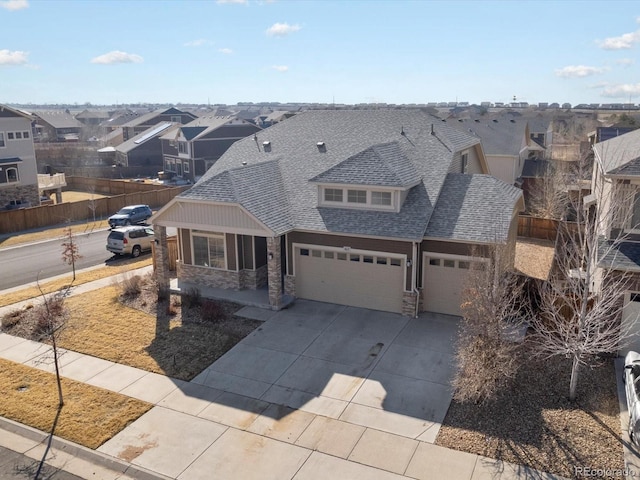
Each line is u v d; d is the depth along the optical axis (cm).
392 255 1994
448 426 1331
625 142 2328
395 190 2020
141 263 2872
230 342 1828
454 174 2266
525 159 5169
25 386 1573
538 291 1761
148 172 7194
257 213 2052
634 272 1587
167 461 1238
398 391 1502
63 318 2000
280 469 1198
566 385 1485
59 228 3894
